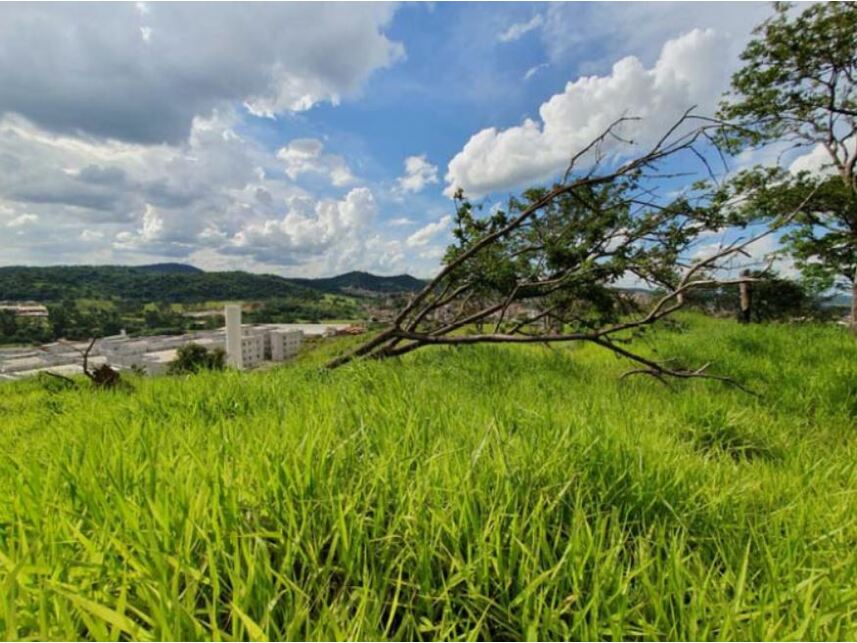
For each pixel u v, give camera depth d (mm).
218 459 1537
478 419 2346
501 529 1315
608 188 5250
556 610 1022
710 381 5180
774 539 1437
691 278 5375
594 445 1837
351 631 956
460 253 5957
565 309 6262
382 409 2377
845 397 4055
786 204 10148
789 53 10180
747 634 1011
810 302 12938
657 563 1222
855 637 1035
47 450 2092
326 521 1297
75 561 1051
